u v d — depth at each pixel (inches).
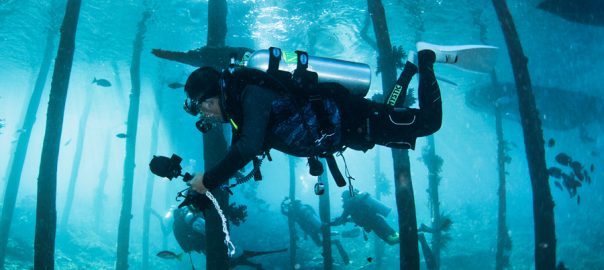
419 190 1872.5
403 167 265.6
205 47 232.5
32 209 687.7
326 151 85.6
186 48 813.2
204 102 81.3
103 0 599.8
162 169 76.1
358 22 663.1
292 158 526.6
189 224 322.3
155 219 992.9
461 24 704.4
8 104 1865.2
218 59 235.8
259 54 97.3
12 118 2213.3
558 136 1154.0
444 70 998.4
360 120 85.4
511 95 783.7
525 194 1358.3
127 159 475.8
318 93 82.7
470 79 1106.7
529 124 307.1
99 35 755.4
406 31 738.8
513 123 1016.9
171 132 1513.3
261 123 73.2
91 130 2107.5
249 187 681.6
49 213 270.4
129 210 464.1
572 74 1005.8
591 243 603.8
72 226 749.9
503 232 481.4
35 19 674.8
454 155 2571.4
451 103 1540.4
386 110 87.4
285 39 748.0
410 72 102.7
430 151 485.1
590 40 810.8
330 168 86.5
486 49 109.7
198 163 1342.3
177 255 299.3
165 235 629.9
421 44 106.7
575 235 681.0
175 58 223.0
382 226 424.5
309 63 96.3
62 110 280.4
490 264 550.3
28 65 1040.8
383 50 270.2
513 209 1039.0
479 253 576.1
